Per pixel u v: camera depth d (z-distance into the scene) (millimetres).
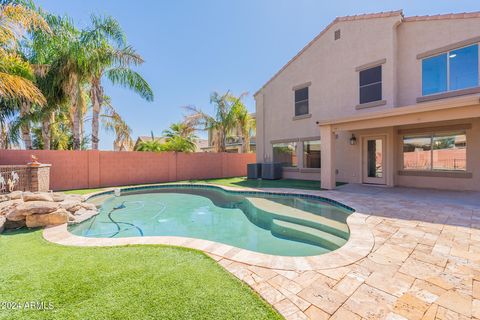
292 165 14875
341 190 9688
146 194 11812
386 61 10391
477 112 6527
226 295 2605
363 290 2705
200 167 17047
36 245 4188
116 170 13414
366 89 11188
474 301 2484
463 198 7578
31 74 10648
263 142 16547
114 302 2480
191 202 10102
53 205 5684
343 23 12008
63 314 2305
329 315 2297
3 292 2674
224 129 18484
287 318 2248
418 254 3604
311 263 3365
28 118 12219
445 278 2934
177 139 16297
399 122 7969
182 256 3641
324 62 12906
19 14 6656
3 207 5957
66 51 11367
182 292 2658
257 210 8203
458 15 8688
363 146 11516
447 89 9023
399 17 10000
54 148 16969
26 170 8461
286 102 15016
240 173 19453
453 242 4043
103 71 12875
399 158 10609
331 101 12586
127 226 6996
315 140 13547
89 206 7750
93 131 12930
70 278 2971
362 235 4426
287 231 6207
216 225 7066
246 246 5293
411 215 5766
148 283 2846
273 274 3070
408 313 2316
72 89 12195
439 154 9547
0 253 3816
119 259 3537
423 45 9602
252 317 2260
